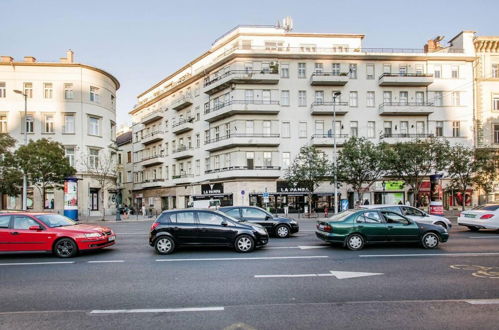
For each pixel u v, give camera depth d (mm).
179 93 47812
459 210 37844
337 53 38500
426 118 39625
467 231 17391
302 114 38469
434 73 40031
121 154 64500
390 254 10945
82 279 8078
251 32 39969
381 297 6453
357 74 39344
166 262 10000
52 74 38094
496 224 16328
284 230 15367
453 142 39156
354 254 10992
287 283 7500
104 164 39375
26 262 10258
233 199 37281
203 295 6676
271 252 11484
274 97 37969
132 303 6246
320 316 5465
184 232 11531
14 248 10867
